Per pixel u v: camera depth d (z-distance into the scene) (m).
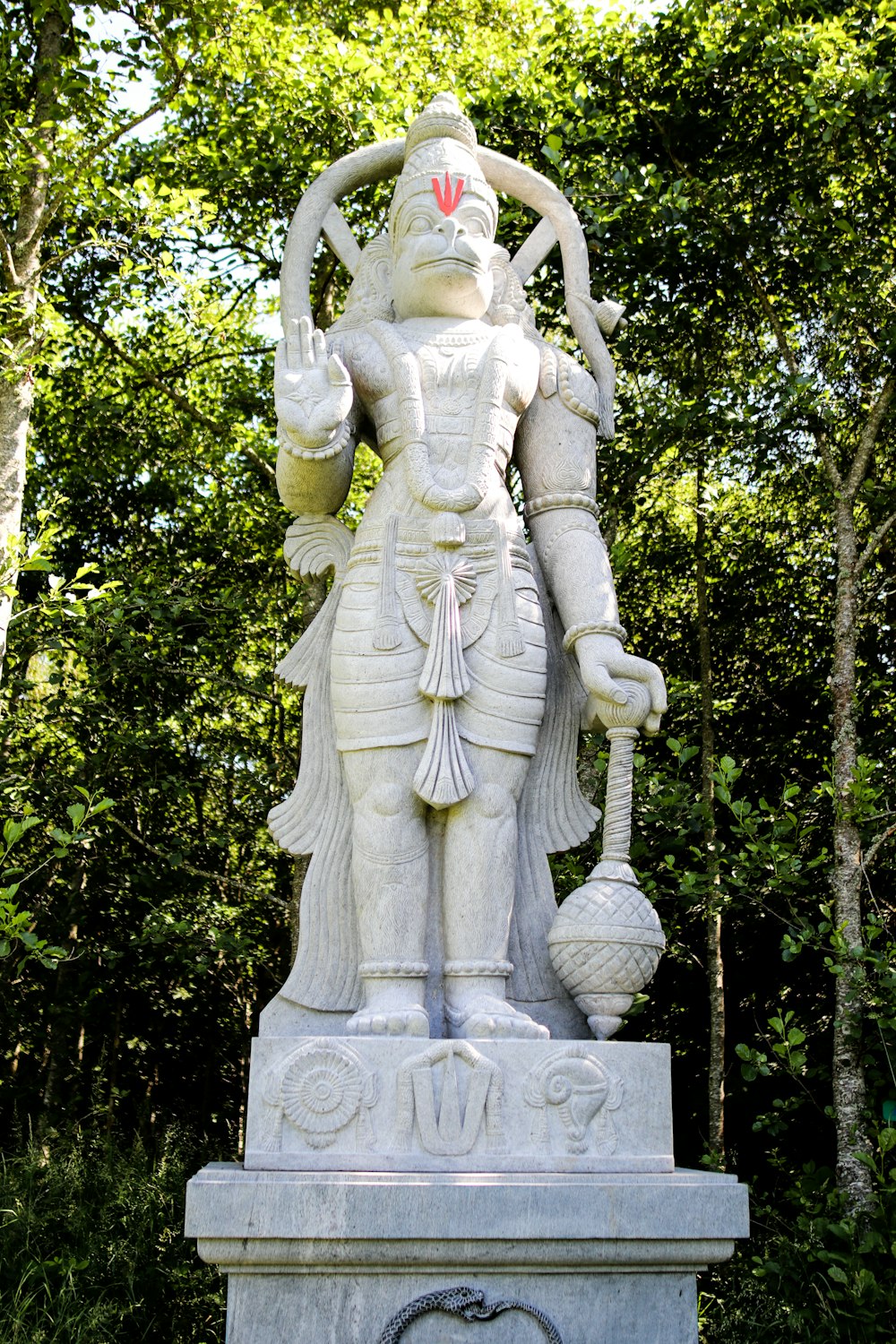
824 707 7.34
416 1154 2.58
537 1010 3.07
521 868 3.16
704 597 7.07
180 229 6.31
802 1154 6.97
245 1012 9.63
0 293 6.15
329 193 3.57
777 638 7.60
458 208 3.38
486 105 6.38
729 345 6.98
